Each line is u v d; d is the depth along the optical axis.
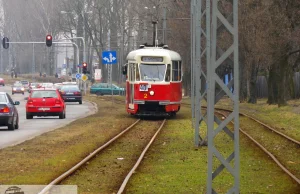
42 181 17.42
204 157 23.17
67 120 44.72
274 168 20.20
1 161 21.64
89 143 28.23
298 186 16.81
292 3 49.75
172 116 48.09
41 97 45.25
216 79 13.12
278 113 49.53
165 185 17.00
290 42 52.59
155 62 44.44
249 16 55.41
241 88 70.88
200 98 26.84
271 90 63.12
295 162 22.09
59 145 27.16
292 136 32.28
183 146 26.97
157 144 27.94
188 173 19.19
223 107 61.19
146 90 44.16
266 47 52.88
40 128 37.28
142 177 18.38
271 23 50.91
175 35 76.38
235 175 13.20
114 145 27.47
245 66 66.00
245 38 58.31
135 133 33.78
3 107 34.75
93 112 55.91
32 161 21.70
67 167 20.42
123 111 56.34
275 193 15.91
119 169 20.11
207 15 18.30
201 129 35.69
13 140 29.64
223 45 53.25
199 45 26.61
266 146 27.31
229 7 54.72
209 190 13.12
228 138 30.11
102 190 16.17
